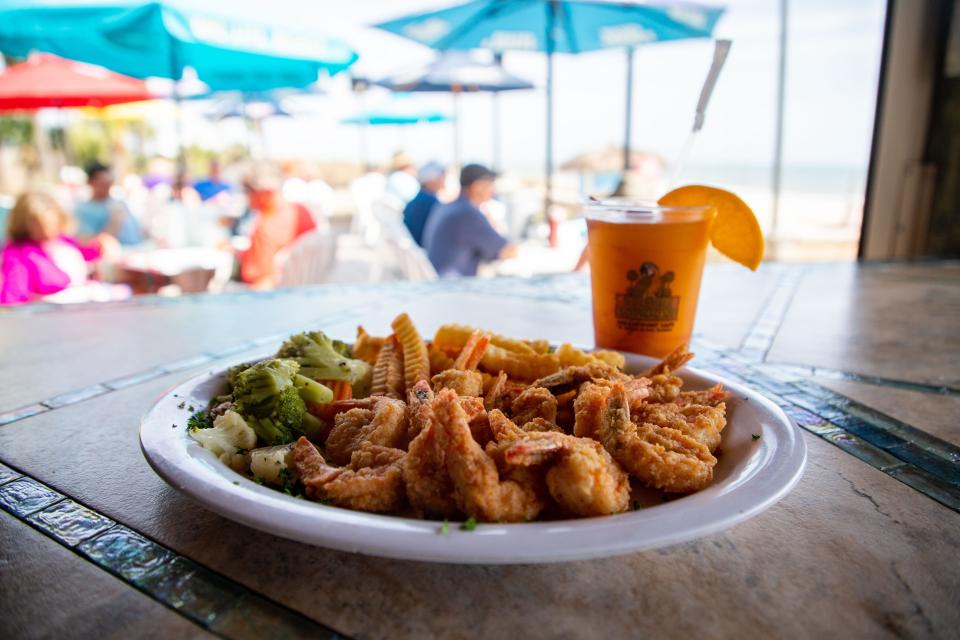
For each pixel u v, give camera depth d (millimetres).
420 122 4270
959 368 514
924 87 1603
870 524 294
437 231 1695
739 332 631
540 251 3043
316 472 289
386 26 2146
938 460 355
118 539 282
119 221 2199
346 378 404
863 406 431
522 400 352
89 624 234
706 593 250
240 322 682
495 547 221
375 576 259
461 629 231
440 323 659
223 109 3971
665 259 456
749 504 250
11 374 514
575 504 262
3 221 2494
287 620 235
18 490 323
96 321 690
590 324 656
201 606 244
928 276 930
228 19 1844
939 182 1644
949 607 243
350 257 3062
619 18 2064
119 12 1703
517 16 2061
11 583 256
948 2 1563
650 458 291
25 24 1695
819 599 247
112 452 368
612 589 252
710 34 2080
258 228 2020
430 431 278
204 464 281
